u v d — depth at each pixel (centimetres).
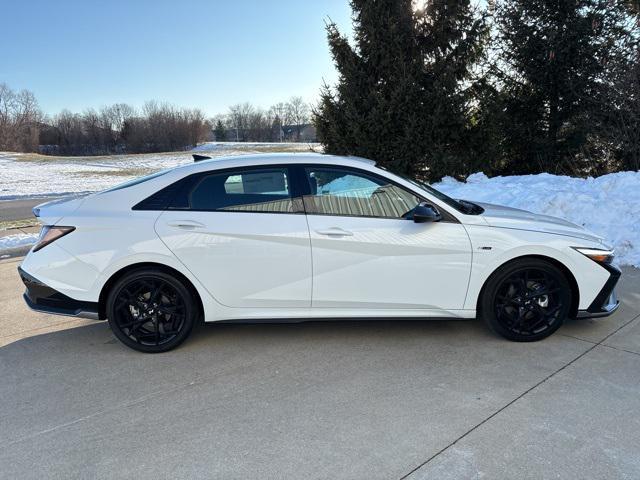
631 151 1038
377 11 1053
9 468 246
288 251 364
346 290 369
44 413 297
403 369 340
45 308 375
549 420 273
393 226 364
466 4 1045
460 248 363
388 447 253
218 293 371
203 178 374
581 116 1097
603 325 407
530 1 1088
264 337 403
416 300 371
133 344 376
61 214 373
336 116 1144
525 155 1223
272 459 247
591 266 369
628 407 284
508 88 1184
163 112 8669
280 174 374
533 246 362
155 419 287
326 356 364
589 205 690
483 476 229
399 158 1081
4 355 383
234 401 304
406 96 1039
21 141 7412
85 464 248
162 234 362
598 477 227
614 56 1041
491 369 336
